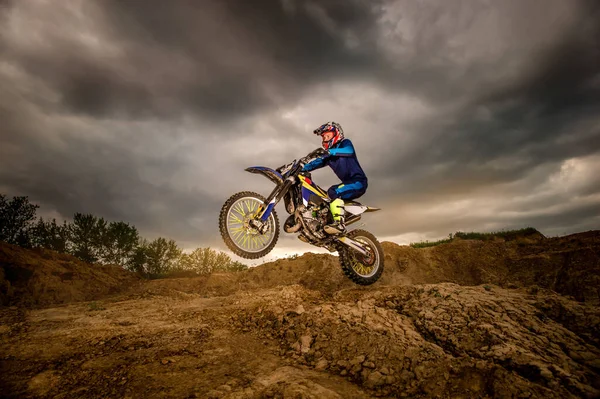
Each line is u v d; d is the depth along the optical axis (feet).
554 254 24.30
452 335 12.69
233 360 12.58
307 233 16.69
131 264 49.83
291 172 16.52
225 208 16.24
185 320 18.06
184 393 10.12
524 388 8.89
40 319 19.31
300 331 14.26
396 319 14.49
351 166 17.88
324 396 9.52
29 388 10.84
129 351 13.56
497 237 32.60
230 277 35.22
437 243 38.19
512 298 15.90
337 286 27.91
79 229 48.70
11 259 33.27
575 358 11.23
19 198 44.65
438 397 9.45
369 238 19.75
